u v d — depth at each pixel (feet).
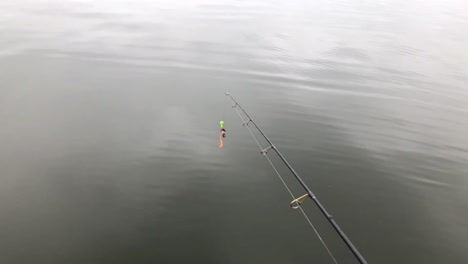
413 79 41.14
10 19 55.67
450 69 44.42
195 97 34.78
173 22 59.93
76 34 50.44
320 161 25.79
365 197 22.52
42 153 25.12
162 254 18.12
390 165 25.77
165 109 32.14
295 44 51.72
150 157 25.18
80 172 23.56
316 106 34.09
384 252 18.67
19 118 29.17
